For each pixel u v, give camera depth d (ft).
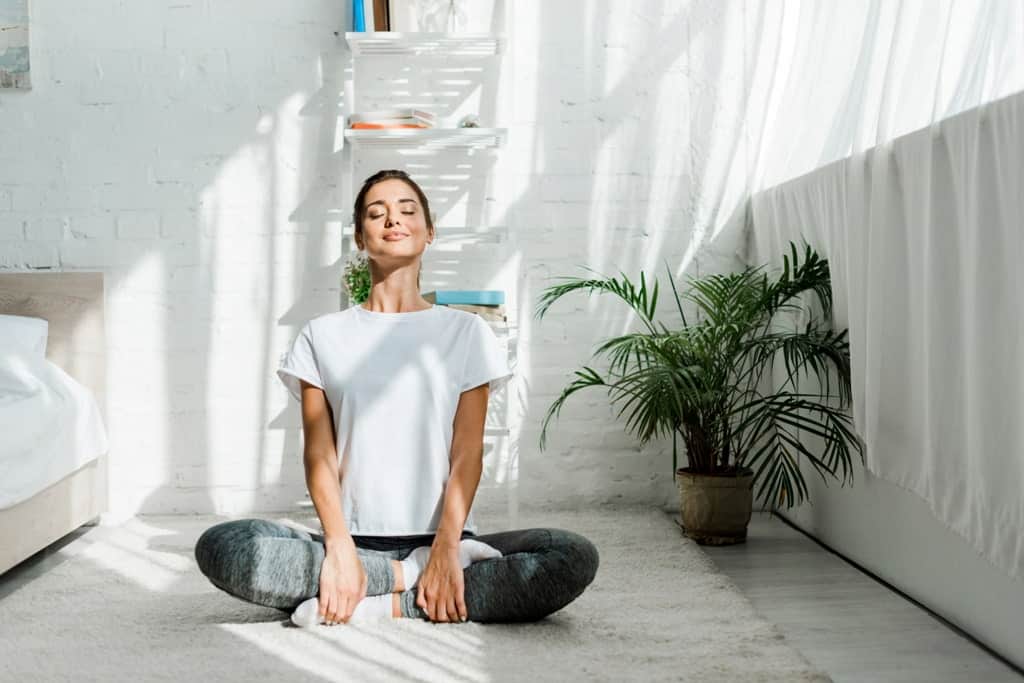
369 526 7.06
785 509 11.54
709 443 10.36
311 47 11.68
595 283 10.73
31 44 11.56
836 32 9.67
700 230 12.01
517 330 11.69
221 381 11.75
